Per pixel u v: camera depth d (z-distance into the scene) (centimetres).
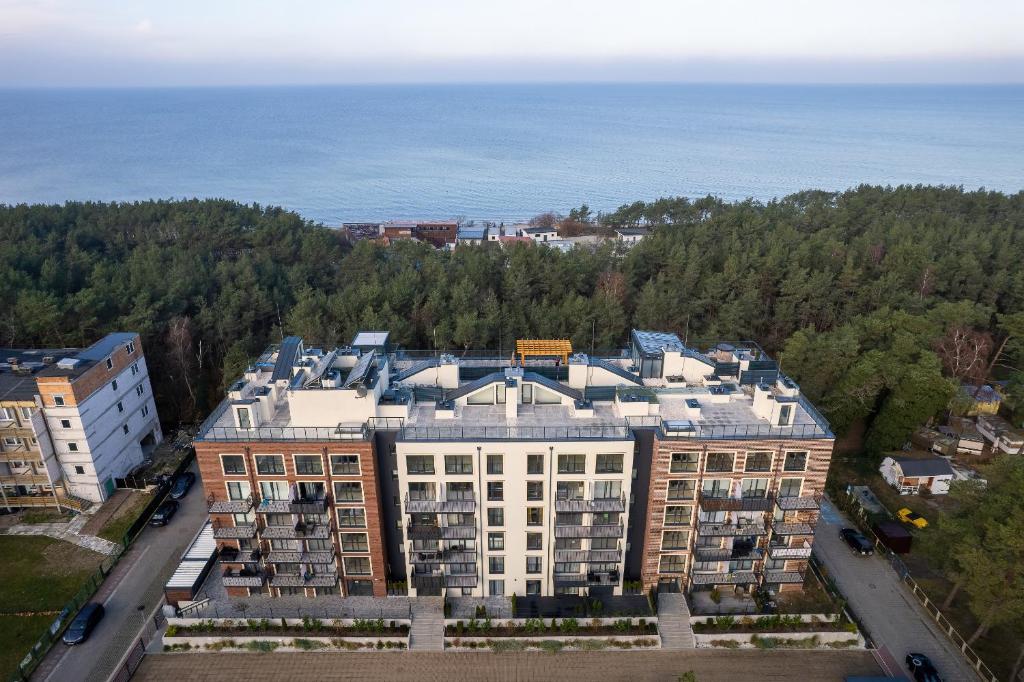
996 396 9531
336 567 5841
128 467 8025
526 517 5619
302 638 5528
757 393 5781
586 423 5609
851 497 7525
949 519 5638
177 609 5847
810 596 6062
